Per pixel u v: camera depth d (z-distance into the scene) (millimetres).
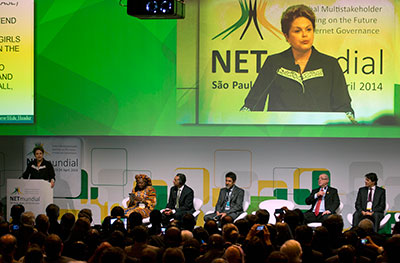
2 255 4414
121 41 10211
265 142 10039
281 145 10008
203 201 10156
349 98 9836
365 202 9117
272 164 10023
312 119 9867
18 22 10414
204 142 10156
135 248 4930
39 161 10461
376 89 9805
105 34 10242
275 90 9914
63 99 10367
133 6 7715
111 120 10273
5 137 10539
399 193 9836
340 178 9914
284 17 9906
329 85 9844
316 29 9859
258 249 4066
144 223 8977
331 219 5934
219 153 10125
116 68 10234
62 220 6578
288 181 10008
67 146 10414
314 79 9867
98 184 10367
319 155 9961
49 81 10398
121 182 10328
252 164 10062
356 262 4711
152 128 10172
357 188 9906
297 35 9875
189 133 10086
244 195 10016
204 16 10000
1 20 10430
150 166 10258
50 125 10414
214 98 10016
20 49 10430
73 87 10344
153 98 10164
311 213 9055
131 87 10211
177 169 10203
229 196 9438
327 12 9844
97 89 10289
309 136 9883
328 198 9172
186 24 10031
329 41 9852
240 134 9992
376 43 9797
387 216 8938
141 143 10266
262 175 10047
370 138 9875
